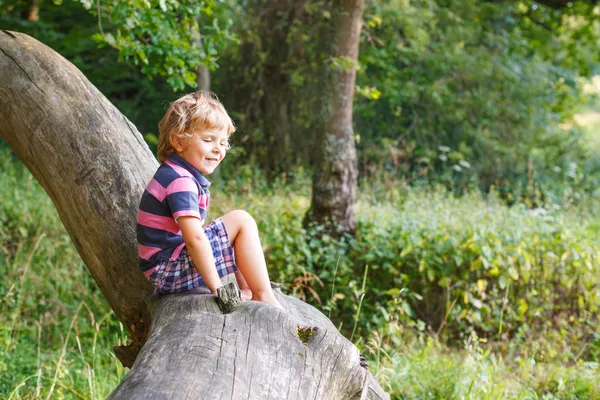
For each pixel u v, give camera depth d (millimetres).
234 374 2070
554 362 5859
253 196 9094
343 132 7250
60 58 3814
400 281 6637
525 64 14352
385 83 12484
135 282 3283
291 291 6727
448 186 12430
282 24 12336
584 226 7484
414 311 6762
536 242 6738
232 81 13109
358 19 7207
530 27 13398
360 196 9977
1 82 3654
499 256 6398
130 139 3643
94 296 6586
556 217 7727
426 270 6699
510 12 13570
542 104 13742
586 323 6570
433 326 6652
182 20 6086
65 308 6145
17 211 7660
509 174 12914
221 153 2838
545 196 10469
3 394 4383
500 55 13586
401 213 7906
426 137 13078
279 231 6930
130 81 14578
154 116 13711
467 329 6344
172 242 2752
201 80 10625
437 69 12930
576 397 4973
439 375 4961
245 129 12727
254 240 2814
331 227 7215
